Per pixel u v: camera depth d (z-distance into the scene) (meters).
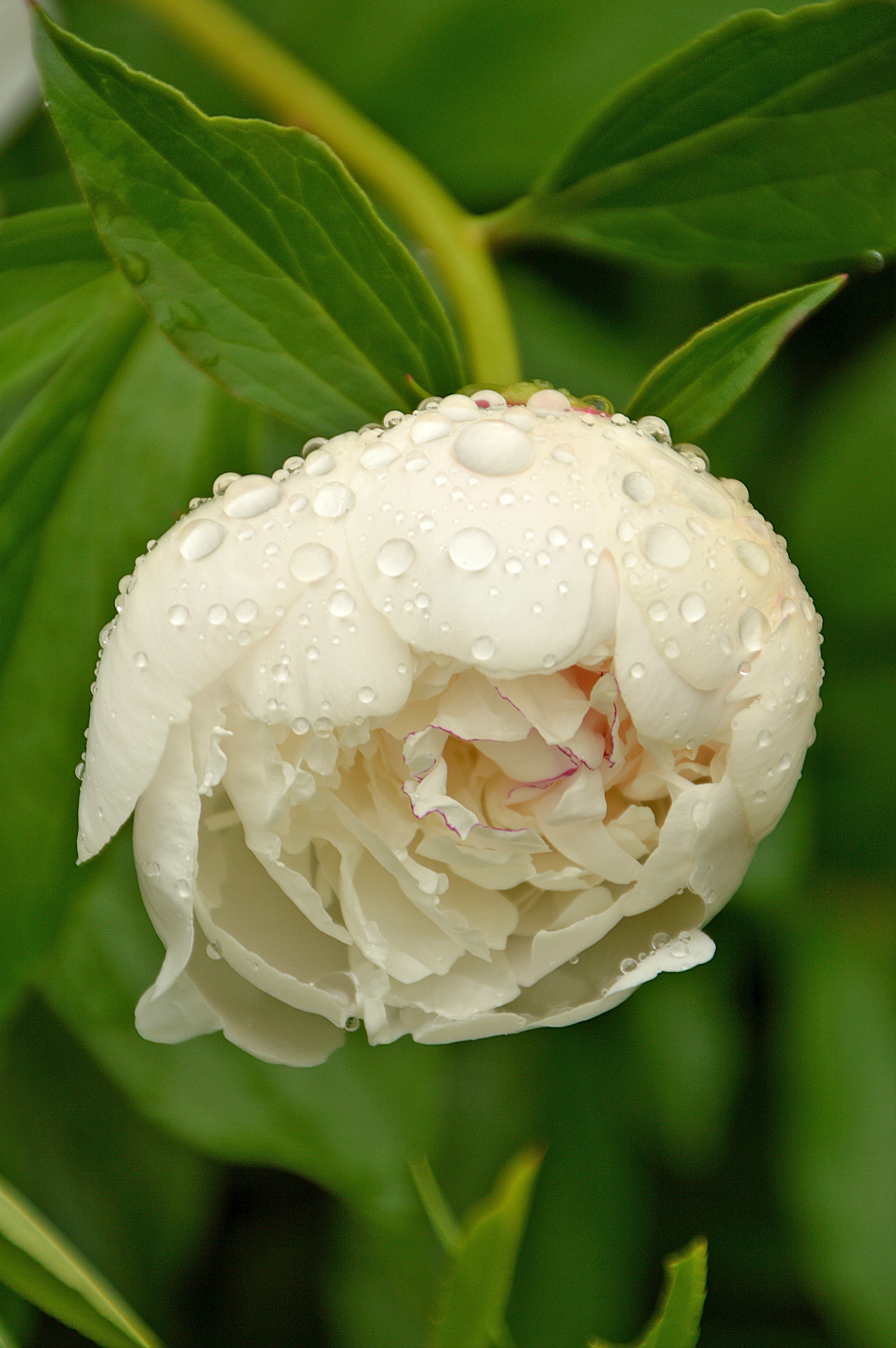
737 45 0.84
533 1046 0.93
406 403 0.84
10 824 0.87
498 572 0.81
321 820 0.84
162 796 0.82
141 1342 0.81
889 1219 0.93
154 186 0.82
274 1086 0.90
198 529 0.82
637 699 0.81
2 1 0.92
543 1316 0.93
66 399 0.87
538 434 0.82
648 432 0.83
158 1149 0.92
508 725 0.82
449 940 0.84
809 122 0.86
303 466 0.82
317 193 0.82
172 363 0.88
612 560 0.81
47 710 0.87
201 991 0.83
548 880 0.84
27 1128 0.92
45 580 0.87
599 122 0.86
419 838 0.85
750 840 0.83
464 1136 0.93
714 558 0.81
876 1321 0.92
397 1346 0.92
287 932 0.84
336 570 0.81
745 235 0.87
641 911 0.83
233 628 0.81
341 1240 0.93
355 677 0.81
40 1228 0.82
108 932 0.90
